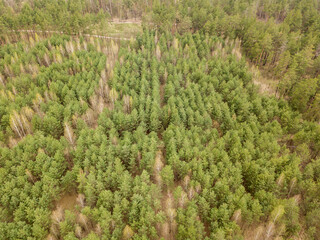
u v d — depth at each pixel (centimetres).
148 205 5006
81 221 4922
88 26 13762
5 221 4816
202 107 7775
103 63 10225
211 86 8800
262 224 5388
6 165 5672
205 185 5434
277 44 11506
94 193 5466
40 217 4800
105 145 6347
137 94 8838
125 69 9800
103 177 5684
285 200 5016
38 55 10375
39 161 5762
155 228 5062
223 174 5612
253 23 12631
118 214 4969
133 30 15012
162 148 6975
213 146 6406
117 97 8544
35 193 5259
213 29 12875
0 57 10706
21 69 9512
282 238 4819
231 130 7012
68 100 8081
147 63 10581
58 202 5903
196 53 11162
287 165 5856
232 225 4638
